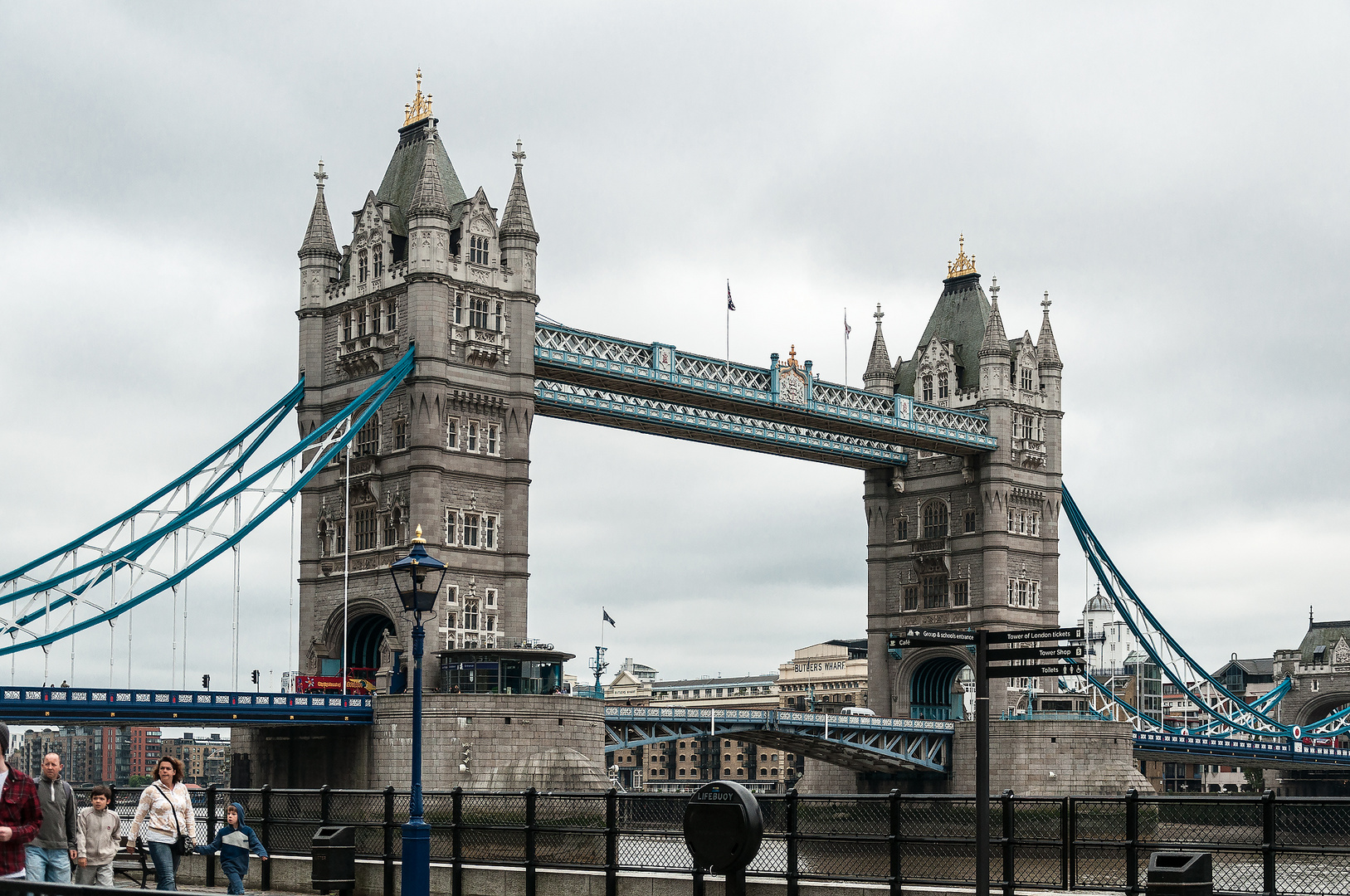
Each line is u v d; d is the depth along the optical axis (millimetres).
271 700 102562
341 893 40562
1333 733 187500
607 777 112125
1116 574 168625
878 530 162875
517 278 119750
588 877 39062
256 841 37969
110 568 100688
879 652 160875
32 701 90875
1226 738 169500
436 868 41844
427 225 114625
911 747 146875
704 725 128000
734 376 133250
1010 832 34562
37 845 28406
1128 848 33438
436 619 111812
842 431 144125
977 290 164875
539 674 110375
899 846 35156
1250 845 31328
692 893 36719
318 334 122000
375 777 107688
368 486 116250
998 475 154125
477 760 104875
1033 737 142750
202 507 105375
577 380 124938
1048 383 161250
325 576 119312
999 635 30688
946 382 160375
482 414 117000
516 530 117125
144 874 37938
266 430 119125
